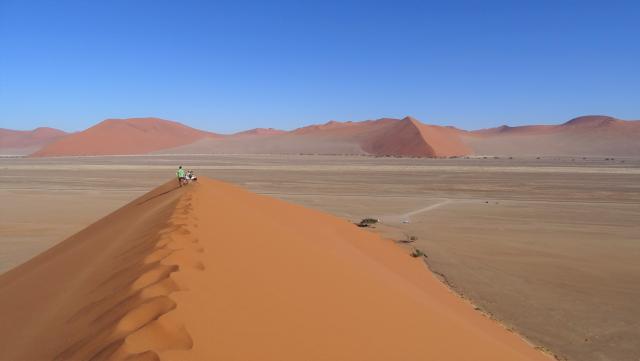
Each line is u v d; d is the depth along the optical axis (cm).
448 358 544
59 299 640
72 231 2509
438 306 971
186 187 1912
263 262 735
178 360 361
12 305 668
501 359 607
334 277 782
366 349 495
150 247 722
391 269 1398
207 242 768
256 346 425
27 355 461
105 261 806
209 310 464
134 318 439
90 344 419
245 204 1700
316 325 519
